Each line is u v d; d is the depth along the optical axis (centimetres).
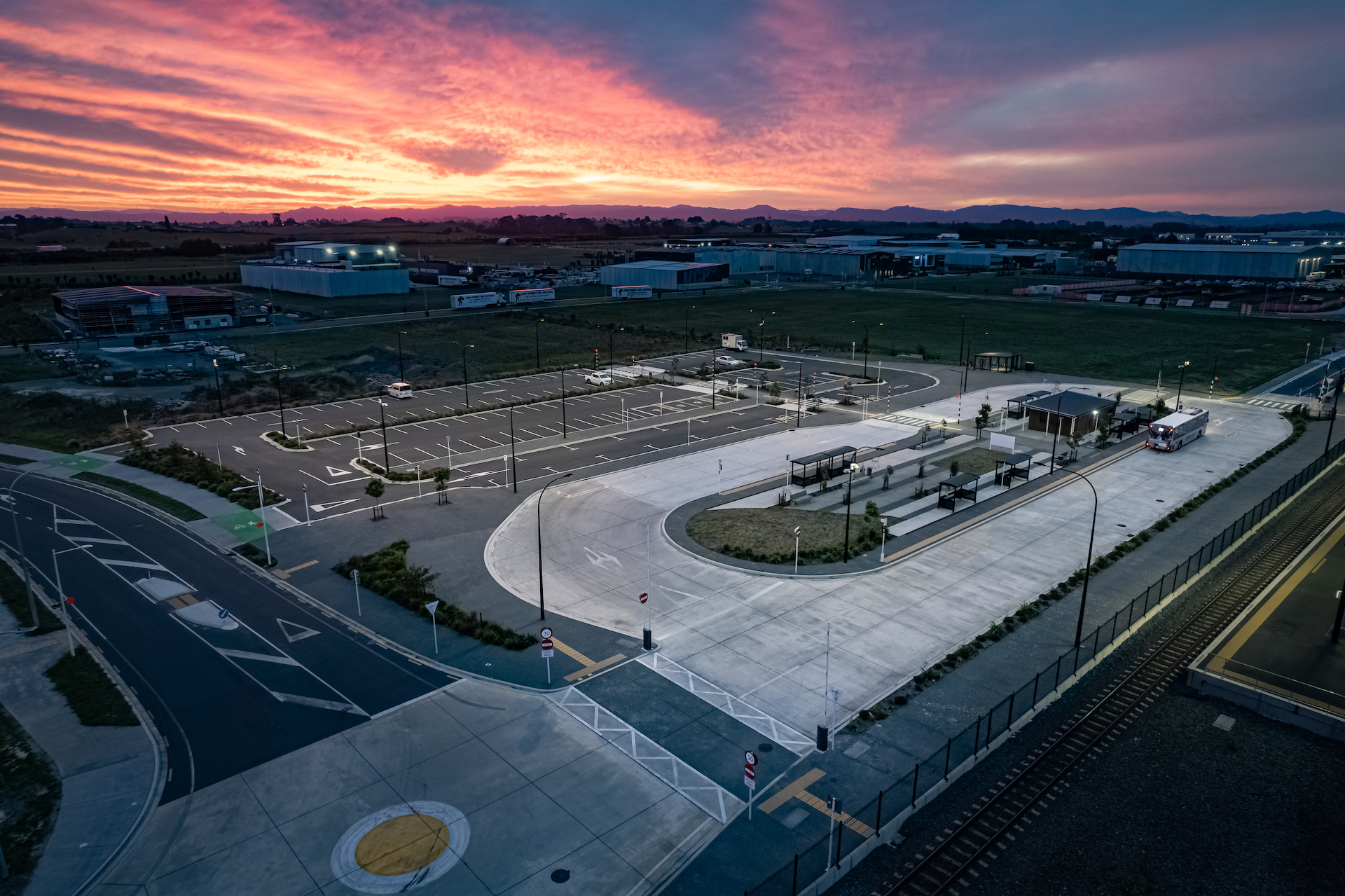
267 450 7938
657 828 2919
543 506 6319
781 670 3984
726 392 10444
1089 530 5806
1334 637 4125
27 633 4406
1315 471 7056
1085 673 3953
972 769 3244
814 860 2748
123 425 8856
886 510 6200
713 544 5559
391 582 4906
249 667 4050
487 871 2720
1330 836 2881
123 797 3106
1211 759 3309
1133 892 2612
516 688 3844
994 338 14638
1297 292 19362
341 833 2911
